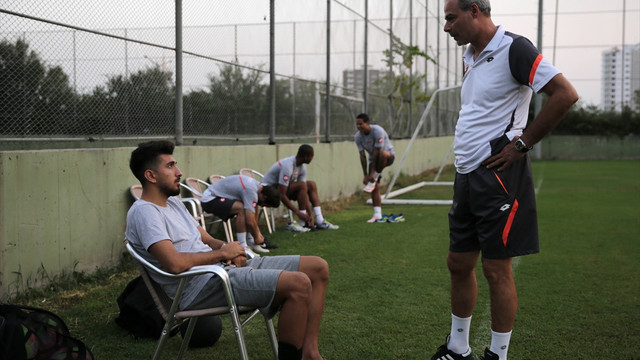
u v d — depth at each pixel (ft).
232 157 21.99
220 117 21.61
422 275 14.64
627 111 80.94
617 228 22.06
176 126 18.86
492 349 8.33
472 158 8.26
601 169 60.64
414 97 52.95
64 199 13.57
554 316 11.30
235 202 17.19
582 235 20.48
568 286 13.55
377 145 23.99
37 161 12.73
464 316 8.91
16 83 12.81
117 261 15.47
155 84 17.69
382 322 11.00
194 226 8.80
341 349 9.65
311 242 19.40
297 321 7.66
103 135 15.55
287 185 20.89
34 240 12.67
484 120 8.23
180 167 18.71
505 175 8.01
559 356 9.32
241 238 17.24
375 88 41.37
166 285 7.93
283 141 27.37
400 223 23.94
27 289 12.44
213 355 9.48
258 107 24.66
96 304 11.96
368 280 14.14
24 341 6.61
